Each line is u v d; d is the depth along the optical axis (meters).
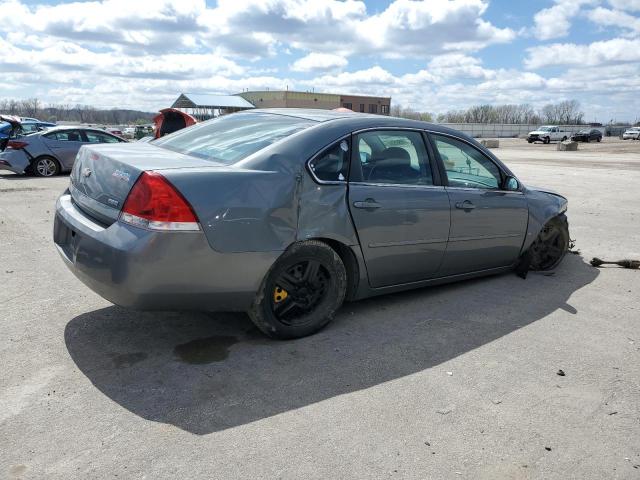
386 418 2.78
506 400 3.01
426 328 3.98
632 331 4.06
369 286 4.05
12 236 6.61
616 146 46.81
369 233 3.85
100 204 3.29
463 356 3.54
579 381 3.26
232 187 3.19
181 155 3.73
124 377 3.10
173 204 2.98
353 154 3.82
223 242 3.14
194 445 2.50
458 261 4.61
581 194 12.42
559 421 2.82
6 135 15.43
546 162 24.72
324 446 2.53
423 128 4.36
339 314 4.20
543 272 5.56
